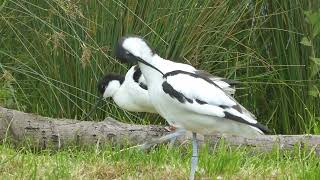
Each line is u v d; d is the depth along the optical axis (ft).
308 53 42.04
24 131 35.24
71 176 29.55
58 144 35.19
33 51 40.86
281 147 35.04
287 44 42.45
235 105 28.27
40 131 35.29
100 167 30.48
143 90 37.78
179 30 39.73
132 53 28.37
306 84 42.29
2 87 40.50
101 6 39.17
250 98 44.52
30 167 30.45
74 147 34.60
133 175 29.94
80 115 41.01
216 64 41.91
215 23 40.50
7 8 40.60
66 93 40.27
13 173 29.91
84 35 39.37
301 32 41.83
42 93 41.01
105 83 39.47
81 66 40.06
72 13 37.42
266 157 34.37
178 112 28.19
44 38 39.83
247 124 27.78
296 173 30.76
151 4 39.37
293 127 43.42
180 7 39.55
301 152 34.65
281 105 43.34
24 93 40.75
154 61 28.63
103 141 35.17
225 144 34.76
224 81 32.91
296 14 41.83
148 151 34.76
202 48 40.75
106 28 39.45
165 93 27.89
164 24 39.55
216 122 28.19
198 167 30.50
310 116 41.39
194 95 27.76
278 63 42.93
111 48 39.65
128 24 39.29
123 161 31.68
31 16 39.32
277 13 41.98
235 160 31.63
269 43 43.39
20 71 39.81
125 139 35.14
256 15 42.86
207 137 35.19
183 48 39.88
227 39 42.14
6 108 37.83
